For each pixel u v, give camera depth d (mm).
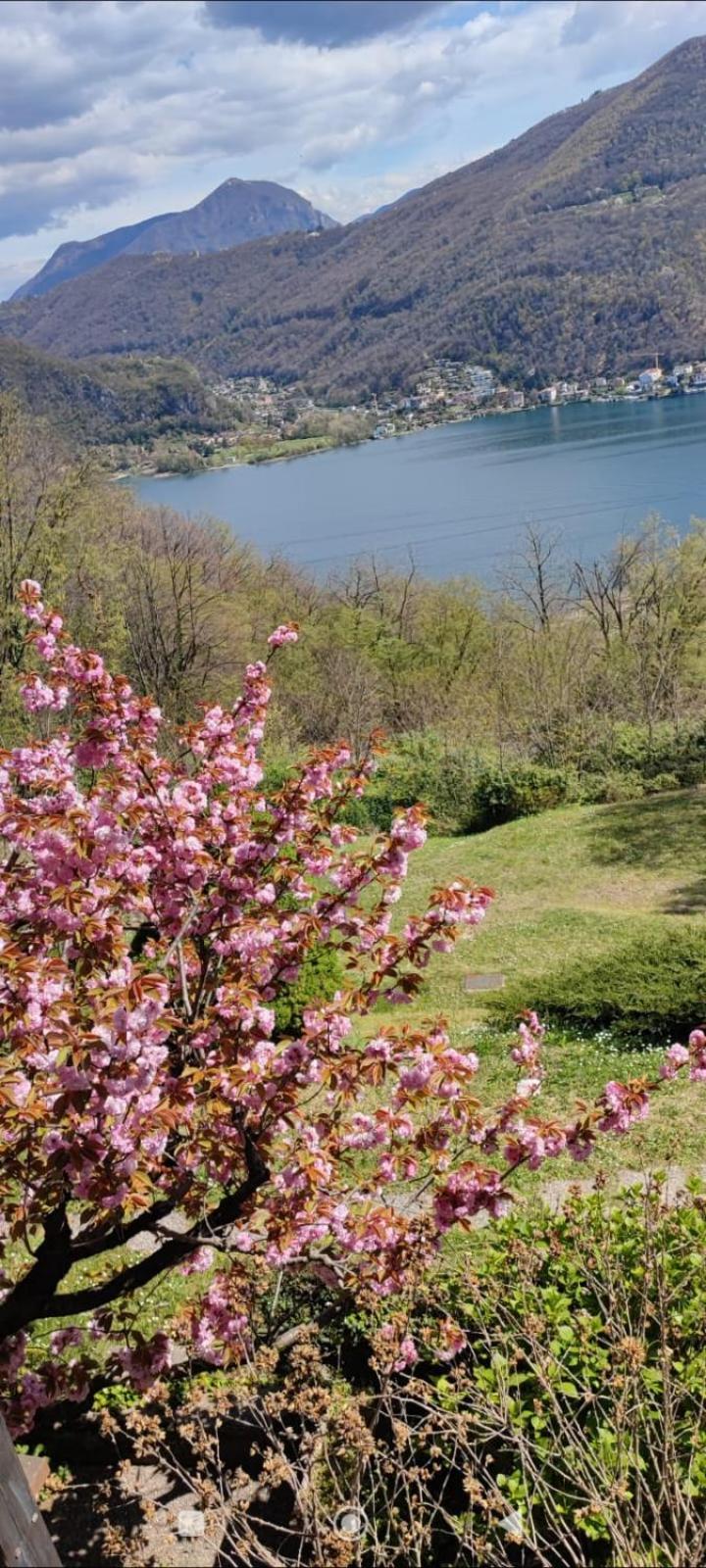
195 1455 5578
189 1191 5395
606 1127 5168
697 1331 5074
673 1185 8016
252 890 5867
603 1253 5320
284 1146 5500
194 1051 5332
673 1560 3916
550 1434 4688
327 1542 4273
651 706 25875
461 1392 4723
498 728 26812
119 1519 5328
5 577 22688
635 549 37094
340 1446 5059
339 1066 5051
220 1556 5023
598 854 18438
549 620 37719
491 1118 5469
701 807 19984
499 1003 12031
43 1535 3393
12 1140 4711
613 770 22703
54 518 23562
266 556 56719
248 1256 5492
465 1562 4574
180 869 5586
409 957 5406
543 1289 5434
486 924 15734
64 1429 5766
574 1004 11352
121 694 6066
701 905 15234
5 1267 7402
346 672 34812
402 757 23953
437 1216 5039
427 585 43969
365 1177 6020
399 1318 4988
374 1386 5570
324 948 5910
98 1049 4152
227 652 33375
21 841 5125
